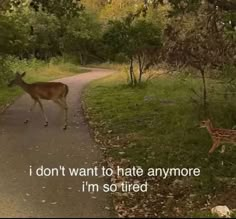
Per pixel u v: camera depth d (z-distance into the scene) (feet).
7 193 22.43
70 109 51.21
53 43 151.74
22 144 33.04
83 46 172.45
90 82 89.15
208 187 23.91
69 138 35.35
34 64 104.06
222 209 20.80
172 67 43.01
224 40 34.65
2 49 64.08
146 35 71.82
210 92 45.42
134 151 30.50
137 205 21.36
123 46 74.02
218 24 36.29
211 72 40.22
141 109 48.93
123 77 88.22
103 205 21.06
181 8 35.22
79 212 20.04
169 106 48.03
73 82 88.58
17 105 54.29
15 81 42.34
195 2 34.55
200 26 35.70
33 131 38.09
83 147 32.32
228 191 23.70
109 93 66.23
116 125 40.22
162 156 28.99
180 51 36.94
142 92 65.92
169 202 21.85
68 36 155.33
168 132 35.73
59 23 142.00
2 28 61.72
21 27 70.44
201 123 29.43
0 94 63.62
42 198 21.80
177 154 29.37
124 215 19.93
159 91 63.05
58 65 124.98
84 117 45.60
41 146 32.50
